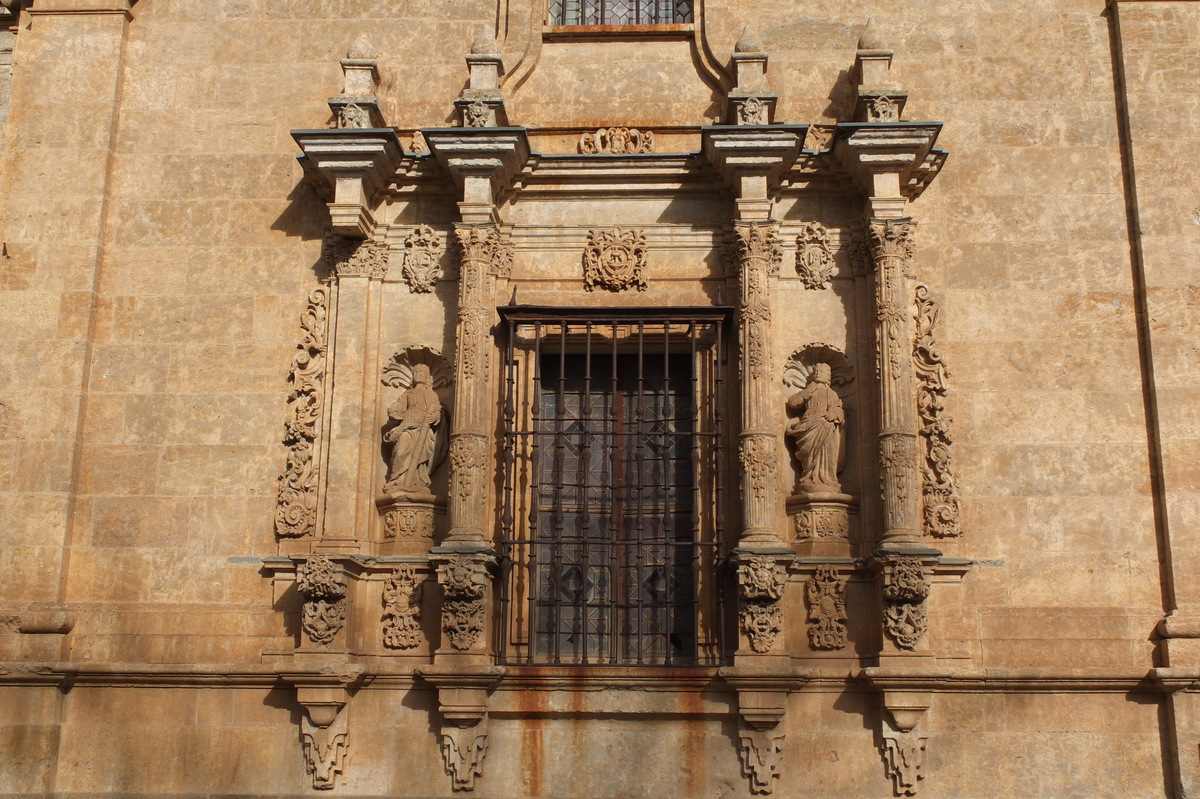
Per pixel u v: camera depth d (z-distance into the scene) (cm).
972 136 1456
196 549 1385
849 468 1388
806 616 1335
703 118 1494
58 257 1445
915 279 1418
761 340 1370
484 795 1304
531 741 1318
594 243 1453
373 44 1531
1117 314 1398
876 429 1368
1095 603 1328
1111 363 1387
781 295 1427
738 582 1306
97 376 1432
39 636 1338
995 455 1369
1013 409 1380
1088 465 1362
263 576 1375
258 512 1393
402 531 1377
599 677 1306
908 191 1437
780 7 1516
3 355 1416
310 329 1433
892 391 1345
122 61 1516
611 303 1439
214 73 1522
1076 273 1412
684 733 1313
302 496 1386
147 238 1472
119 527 1391
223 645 1355
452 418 1395
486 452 1370
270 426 1416
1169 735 1286
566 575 1402
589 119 1504
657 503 1416
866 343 1406
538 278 1453
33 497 1378
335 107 1424
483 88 1438
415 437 1394
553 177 1460
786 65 1498
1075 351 1392
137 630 1360
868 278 1414
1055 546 1343
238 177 1490
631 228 1461
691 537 1404
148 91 1516
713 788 1298
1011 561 1341
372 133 1387
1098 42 1477
